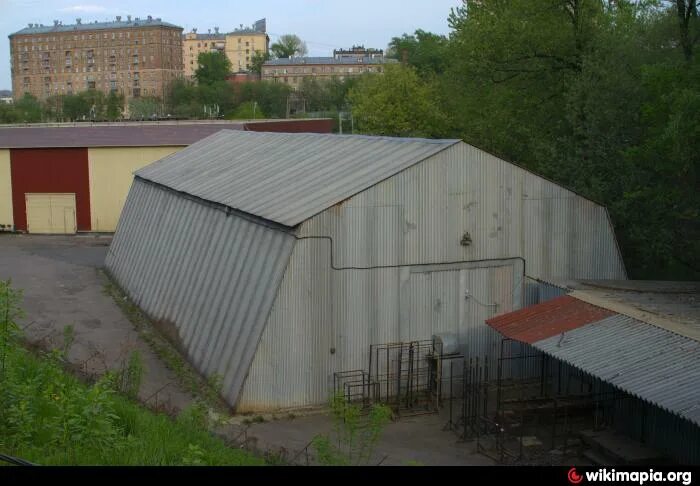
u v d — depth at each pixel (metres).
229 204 24.61
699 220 28.11
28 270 37.31
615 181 29.70
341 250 20.38
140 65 177.62
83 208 48.97
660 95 27.78
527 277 22.98
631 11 36.00
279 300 19.70
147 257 30.92
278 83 148.25
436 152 21.44
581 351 17.73
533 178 22.83
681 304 20.05
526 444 18.05
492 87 42.44
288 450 17.14
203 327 23.03
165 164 37.16
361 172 22.44
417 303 21.55
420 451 17.67
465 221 21.98
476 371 20.75
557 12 39.94
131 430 15.11
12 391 14.56
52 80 186.00
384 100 64.25
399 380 20.70
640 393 15.32
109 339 25.75
